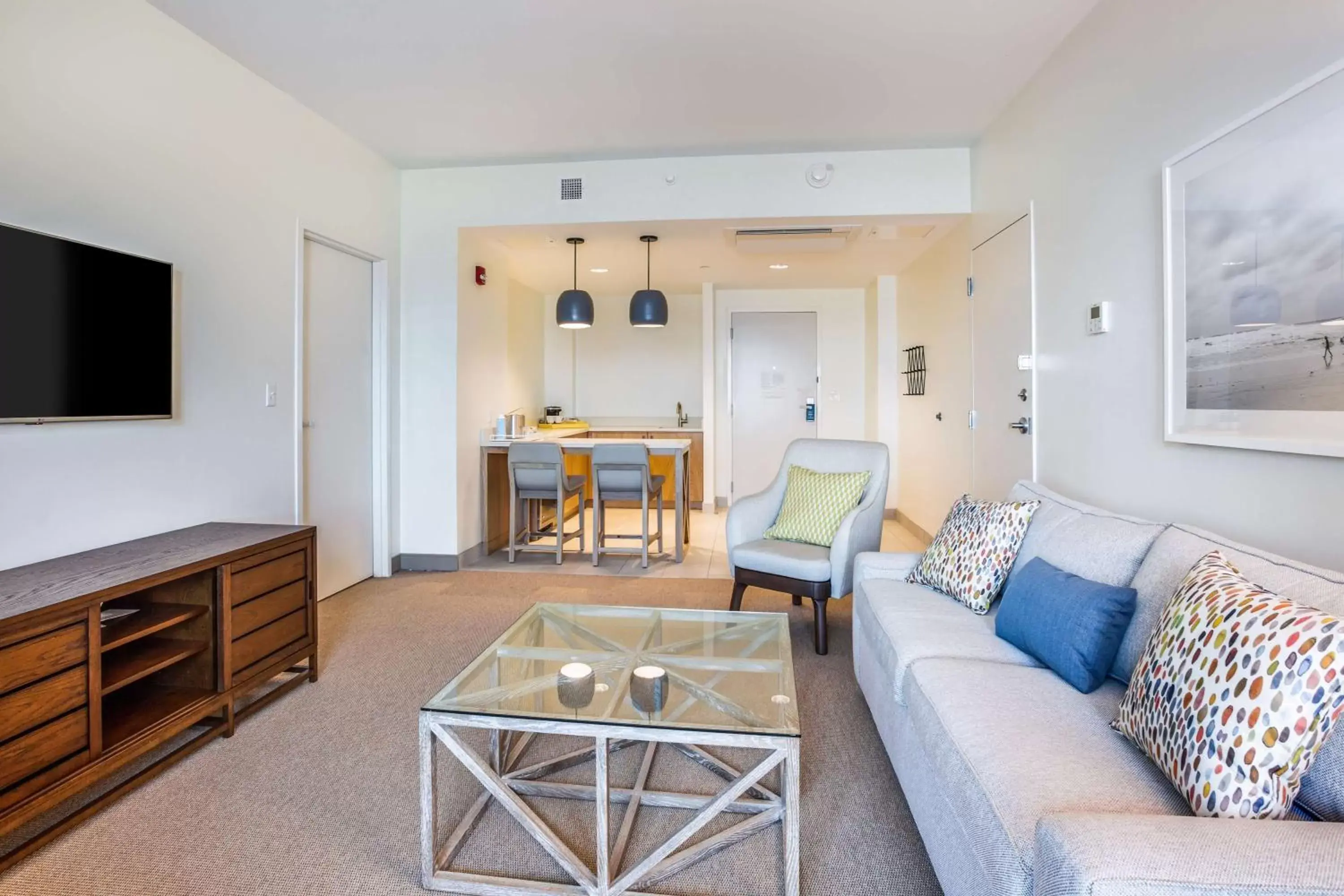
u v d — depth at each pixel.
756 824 1.71
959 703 1.44
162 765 1.95
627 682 1.80
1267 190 1.63
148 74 2.42
